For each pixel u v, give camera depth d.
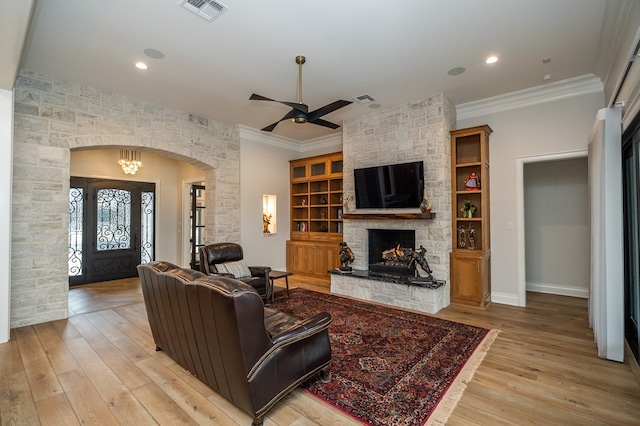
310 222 6.98
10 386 2.40
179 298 2.32
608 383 2.46
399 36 3.09
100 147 4.53
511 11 2.70
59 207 4.00
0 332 3.21
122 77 4.02
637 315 2.91
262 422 1.98
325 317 2.43
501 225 4.72
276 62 3.62
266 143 6.79
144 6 2.64
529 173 5.55
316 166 6.98
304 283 6.18
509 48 3.32
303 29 2.97
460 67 3.75
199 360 2.29
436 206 4.63
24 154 3.74
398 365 2.75
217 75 3.97
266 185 6.77
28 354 2.96
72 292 5.45
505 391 2.35
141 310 4.37
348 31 3.01
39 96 3.87
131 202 6.94
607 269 2.87
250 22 2.86
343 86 4.30
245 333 1.87
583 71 3.85
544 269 5.43
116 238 6.70
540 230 5.45
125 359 2.87
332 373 2.62
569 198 5.20
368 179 5.23
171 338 2.62
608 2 2.57
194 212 7.29
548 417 2.05
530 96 4.46
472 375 2.58
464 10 2.69
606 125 2.91
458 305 4.59
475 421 2.01
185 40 3.17
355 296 5.10
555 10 2.69
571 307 4.49
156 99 4.79
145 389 2.38
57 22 2.85
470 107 4.95
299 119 3.66
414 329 3.62
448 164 4.71
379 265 5.16
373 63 3.65
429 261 4.70
